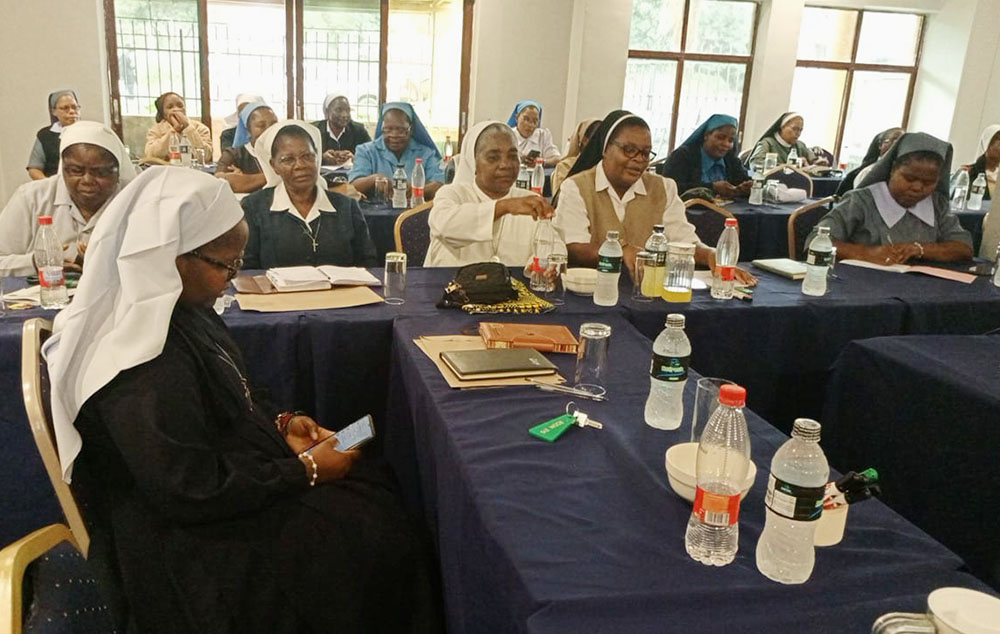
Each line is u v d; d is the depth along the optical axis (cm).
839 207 323
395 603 136
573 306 229
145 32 656
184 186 129
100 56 632
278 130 273
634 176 279
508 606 98
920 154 303
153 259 123
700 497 99
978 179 552
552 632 85
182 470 119
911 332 252
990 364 200
